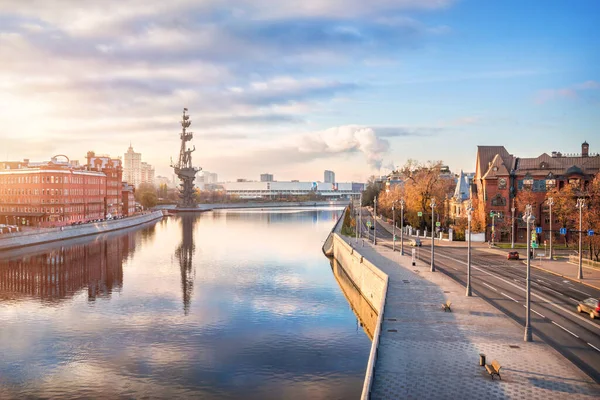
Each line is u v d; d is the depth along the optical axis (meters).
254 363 46.97
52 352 50.03
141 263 107.12
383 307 48.16
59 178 163.38
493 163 121.56
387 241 123.44
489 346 37.97
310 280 88.38
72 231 155.62
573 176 115.00
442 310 48.81
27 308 67.25
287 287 81.94
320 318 62.62
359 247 108.00
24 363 47.16
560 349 37.66
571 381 31.30
